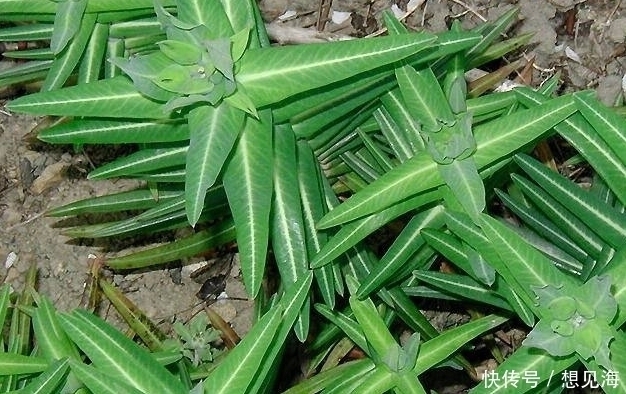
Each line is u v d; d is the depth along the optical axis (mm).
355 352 765
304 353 770
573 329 477
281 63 495
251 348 478
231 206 522
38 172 889
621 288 491
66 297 862
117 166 595
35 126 849
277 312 479
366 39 491
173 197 693
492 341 764
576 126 536
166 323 858
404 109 601
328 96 542
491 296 620
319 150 667
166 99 500
